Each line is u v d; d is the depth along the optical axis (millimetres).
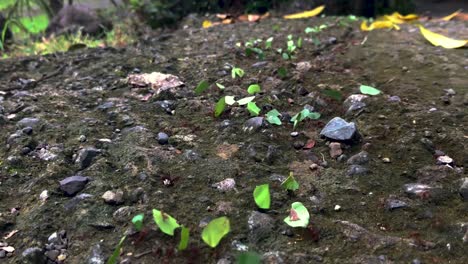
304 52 589
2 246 301
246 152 373
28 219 319
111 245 292
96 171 356
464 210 310
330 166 360
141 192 328
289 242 285
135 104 459
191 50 629
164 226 284
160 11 917
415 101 441
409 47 587
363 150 373
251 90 452
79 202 327
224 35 700
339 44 619
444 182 335
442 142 377
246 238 289
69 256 291
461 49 576
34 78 565
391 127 399
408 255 273
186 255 280
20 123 429
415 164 355
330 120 417
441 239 286
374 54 566
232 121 418
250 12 1010
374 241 283
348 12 988
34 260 286
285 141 390
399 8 1018
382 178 343
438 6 1088
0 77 575
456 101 440
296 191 330
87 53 648
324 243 284
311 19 797
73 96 488
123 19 995
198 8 989
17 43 941
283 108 442
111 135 407
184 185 335
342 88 474
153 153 369
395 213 310
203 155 370
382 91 465
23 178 363
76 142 396
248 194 325
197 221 303
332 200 322
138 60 589
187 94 475
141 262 278
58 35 937
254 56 581
